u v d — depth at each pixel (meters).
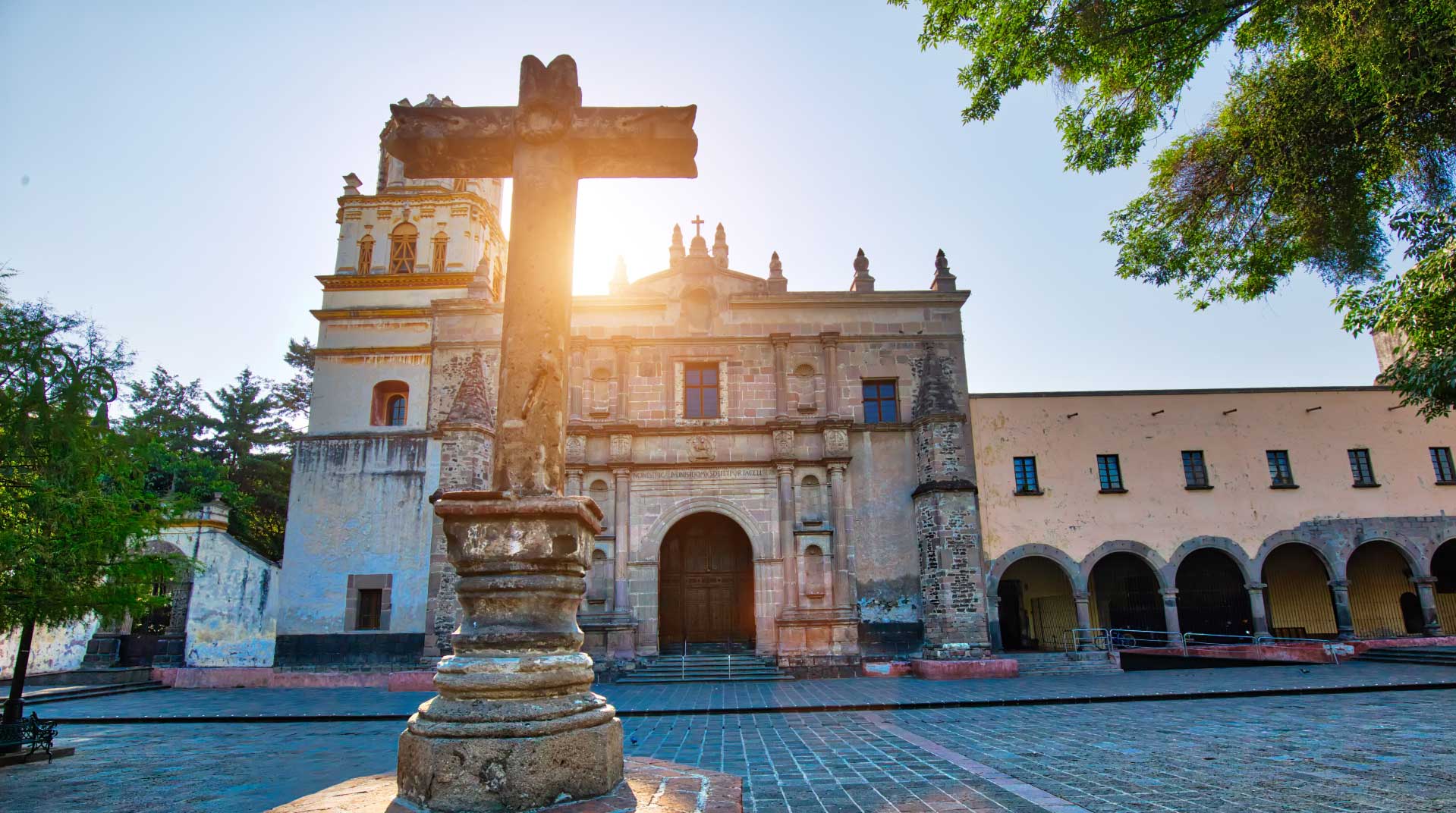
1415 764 7.92
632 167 7.03
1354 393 28.33
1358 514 27.30
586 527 5.98
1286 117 11.65
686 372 27.92
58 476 9.77
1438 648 22.77
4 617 9.47
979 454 27.30
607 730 5.38
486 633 5.43
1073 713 13.89
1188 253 13.67
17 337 9.19
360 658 25.33
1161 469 27.38
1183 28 11.80
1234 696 15.80
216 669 25.00
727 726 13.37
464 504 5.66
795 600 25.23
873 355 28.03
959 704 15.64
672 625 27.56
